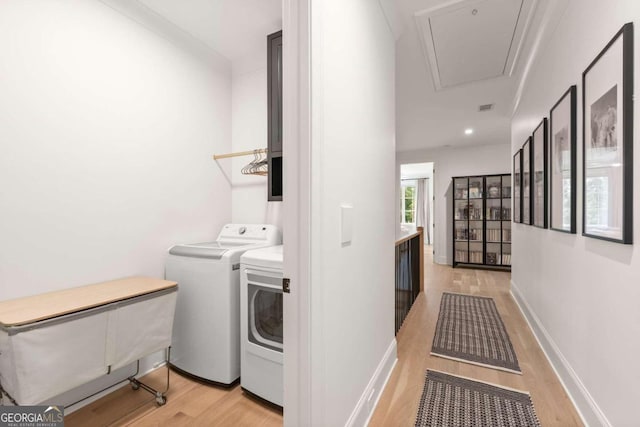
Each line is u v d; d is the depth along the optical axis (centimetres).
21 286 145
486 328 269
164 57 212
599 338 137
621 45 116
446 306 332
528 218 276
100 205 177
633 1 111
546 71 220
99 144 176
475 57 249
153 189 207
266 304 178
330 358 114
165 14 204
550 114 207
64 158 160
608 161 127
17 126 143
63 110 159
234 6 197
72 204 164
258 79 260
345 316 128
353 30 134
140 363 196
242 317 179
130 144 192
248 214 266
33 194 149
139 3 193
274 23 215
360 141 144
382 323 182
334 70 115
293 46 102
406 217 1033
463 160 574
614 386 124
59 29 157
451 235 584
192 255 193
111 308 143
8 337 113
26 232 146
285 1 104
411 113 384
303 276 101
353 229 136
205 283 187
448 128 451
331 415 115
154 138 207
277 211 252
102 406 168
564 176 179
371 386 158
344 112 125
